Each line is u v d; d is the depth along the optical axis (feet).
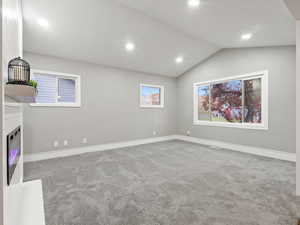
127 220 4.92
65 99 12.50
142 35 11.12
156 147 14.99
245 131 13.06
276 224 4.69
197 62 16.39
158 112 17.99
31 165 9.91
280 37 9.52
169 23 9.96
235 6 7.02
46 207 5.59
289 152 10.77
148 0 7.77
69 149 12.30
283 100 10.99
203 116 16.72
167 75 18.47
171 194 6.47
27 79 4.39
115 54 12.82
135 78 16.20
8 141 3.88
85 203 5.84
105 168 9.45
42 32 9.36
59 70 11.85
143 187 7.09
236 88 13.83
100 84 13.91
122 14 9.00
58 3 7.84
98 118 13.78
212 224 4.71
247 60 12.80
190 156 11.97
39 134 11.06
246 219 4.93
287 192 6.57
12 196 2.91
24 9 7.79
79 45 11.01
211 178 8.02
